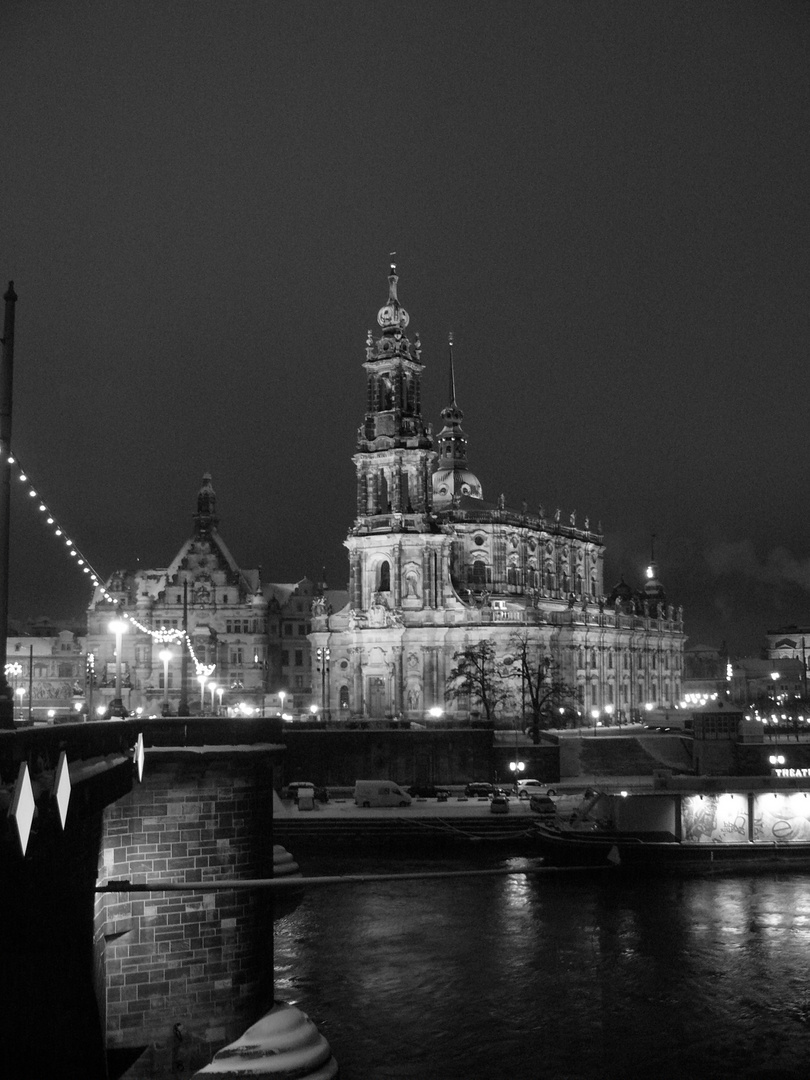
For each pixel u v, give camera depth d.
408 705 172.62
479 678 165.12
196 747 46.47
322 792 124.06
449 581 177.50
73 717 94.12
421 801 122.75
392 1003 62.12
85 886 36.56
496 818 109.94
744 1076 53.69
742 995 64.06
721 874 95.19
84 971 36.44
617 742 150.00
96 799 35.50
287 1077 44.72
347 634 178.25
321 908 82.19
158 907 45.16
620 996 63.59
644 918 80.31
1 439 40.59
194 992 45.53
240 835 46.75
